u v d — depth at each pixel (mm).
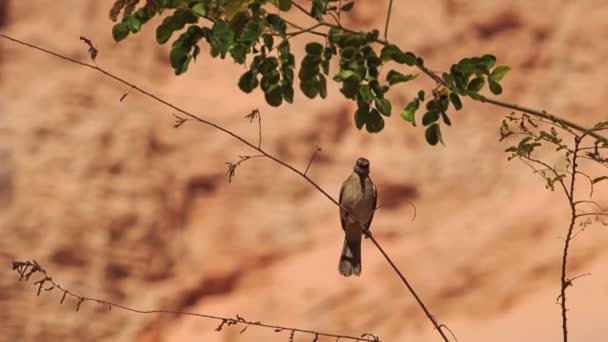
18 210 24078
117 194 24641
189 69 26172
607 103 24984
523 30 25891
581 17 25844
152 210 24734
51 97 25016
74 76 25234
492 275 21875
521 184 24281
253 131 25406
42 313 23453
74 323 23562
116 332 23781
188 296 24234
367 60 5531
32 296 23484
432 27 25828
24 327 23312
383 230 24109
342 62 5539
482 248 22578
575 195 22469
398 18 25797
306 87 5609
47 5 25781
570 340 18781
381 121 5566
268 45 5566
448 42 25750
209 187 25188
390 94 25172
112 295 24016
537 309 20422
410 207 24562
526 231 22500
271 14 5547
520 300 21031
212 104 25672
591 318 19328
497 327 20484
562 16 25938
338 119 25594
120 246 24344
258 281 24000
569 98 25219
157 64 25891
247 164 25188
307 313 22641
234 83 26078
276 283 23672
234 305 23547
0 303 23312
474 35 25875
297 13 24406
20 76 25219
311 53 5586
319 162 25312
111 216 24469
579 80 25375
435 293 22016
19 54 25359
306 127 25500
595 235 21500
